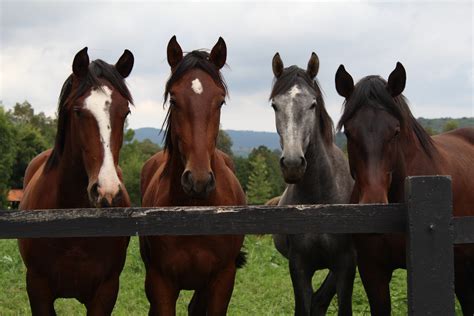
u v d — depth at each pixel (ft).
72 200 14.58
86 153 13.32
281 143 17.66
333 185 18.88
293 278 18.49
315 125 18.44
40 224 10.31
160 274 15.14
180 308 25.38
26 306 24.35
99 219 10.36
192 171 13.57
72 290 14.64
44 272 14.34
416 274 10.29
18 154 154.92
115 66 15.20
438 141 17.24
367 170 13.91
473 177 16.37
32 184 16.26
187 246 14.69
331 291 19.90
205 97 14.06
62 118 14.32
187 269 14.87
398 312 21.43
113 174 12.92
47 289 14.57
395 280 25.63
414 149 15.24
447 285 10.29
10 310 23.63
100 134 13.14
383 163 14.02
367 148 14.01
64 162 14.39
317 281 32.27
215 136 14.21
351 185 19.65
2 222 10.25
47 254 14.15
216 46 15.33
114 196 12.74
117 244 14.69
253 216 10.46
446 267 10.29
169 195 15.33
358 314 22.40
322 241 17.80
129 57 15.28
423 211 10.28
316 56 19.34
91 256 14.30
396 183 14.93
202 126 13.89
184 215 10.42
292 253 18.45
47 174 15.17
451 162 16.05
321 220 10.50
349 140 14.65
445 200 10.28
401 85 14.94
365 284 15.31
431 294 10.28
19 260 32.94
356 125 14.26
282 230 10.48
